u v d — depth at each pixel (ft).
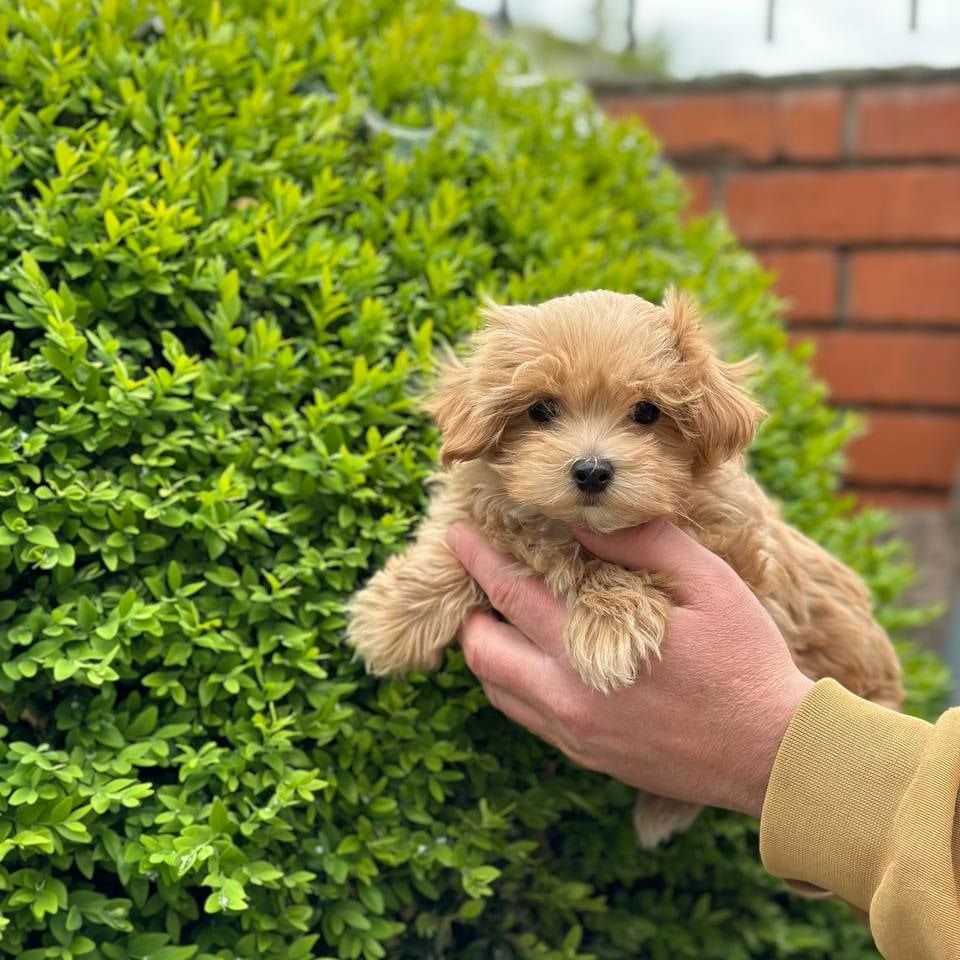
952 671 2.97
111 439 1.38
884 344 3.39
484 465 1.45
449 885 1.50
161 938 1.26
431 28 2.22
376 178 1.84
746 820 1.78
